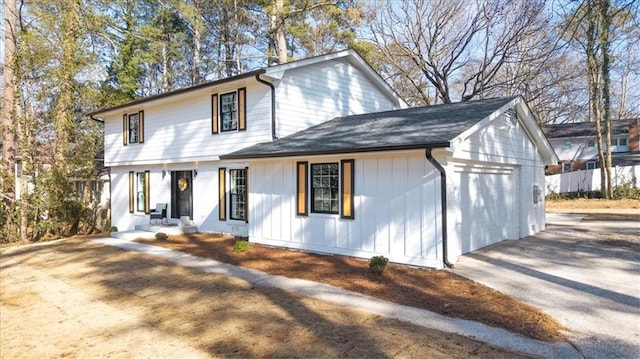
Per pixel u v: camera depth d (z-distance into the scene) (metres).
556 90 30.86
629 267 8.26
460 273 7.88
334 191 9.90
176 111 15.30
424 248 8.37
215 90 13.75
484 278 7.52
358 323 5.44
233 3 23.39
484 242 10.63
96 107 19.98
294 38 24.81
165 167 16.27
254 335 5.16
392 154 8.70
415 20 24.89
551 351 4.49
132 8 25.67
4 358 4.82
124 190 18.42
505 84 24.09
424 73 25.62
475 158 9.39
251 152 10.90
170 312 6.21
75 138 18.44
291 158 10.42
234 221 13.58
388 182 8.88
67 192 17.44
